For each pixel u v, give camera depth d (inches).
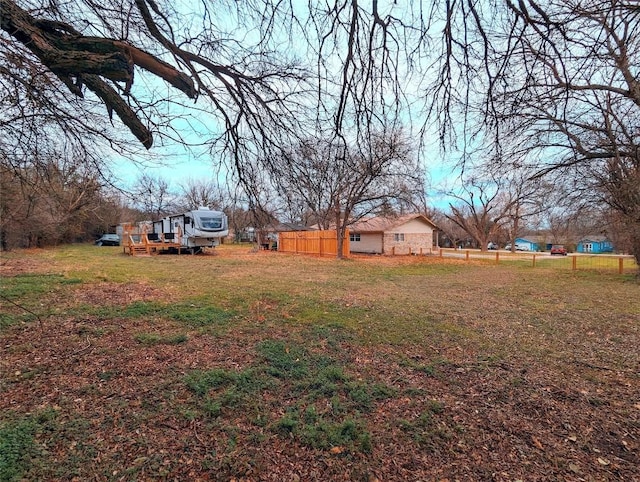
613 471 87.4
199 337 177.8
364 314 238.5
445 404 118.1
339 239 784.3
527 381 138.2
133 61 96.0
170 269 484.4
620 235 473.7
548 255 1171.3
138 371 135.9
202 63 114.4
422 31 94.4
